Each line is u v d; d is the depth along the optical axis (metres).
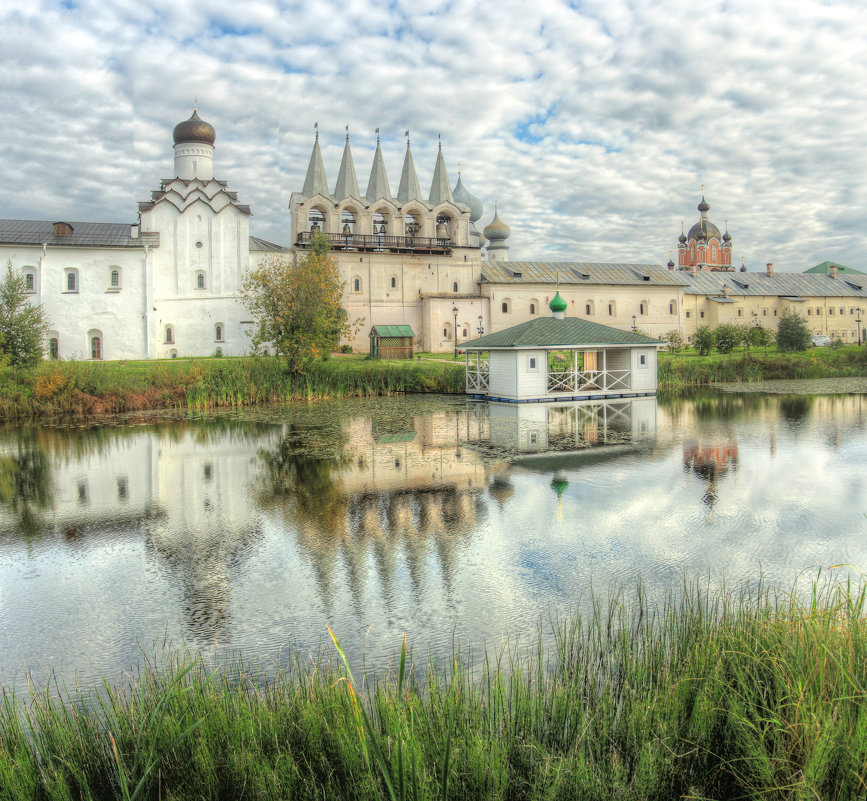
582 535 12.31
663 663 6.37
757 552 11.38
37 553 12.20
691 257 108.69
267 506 14.75
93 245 50.31
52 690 7.45
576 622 8.65
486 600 9.49
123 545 12.51
